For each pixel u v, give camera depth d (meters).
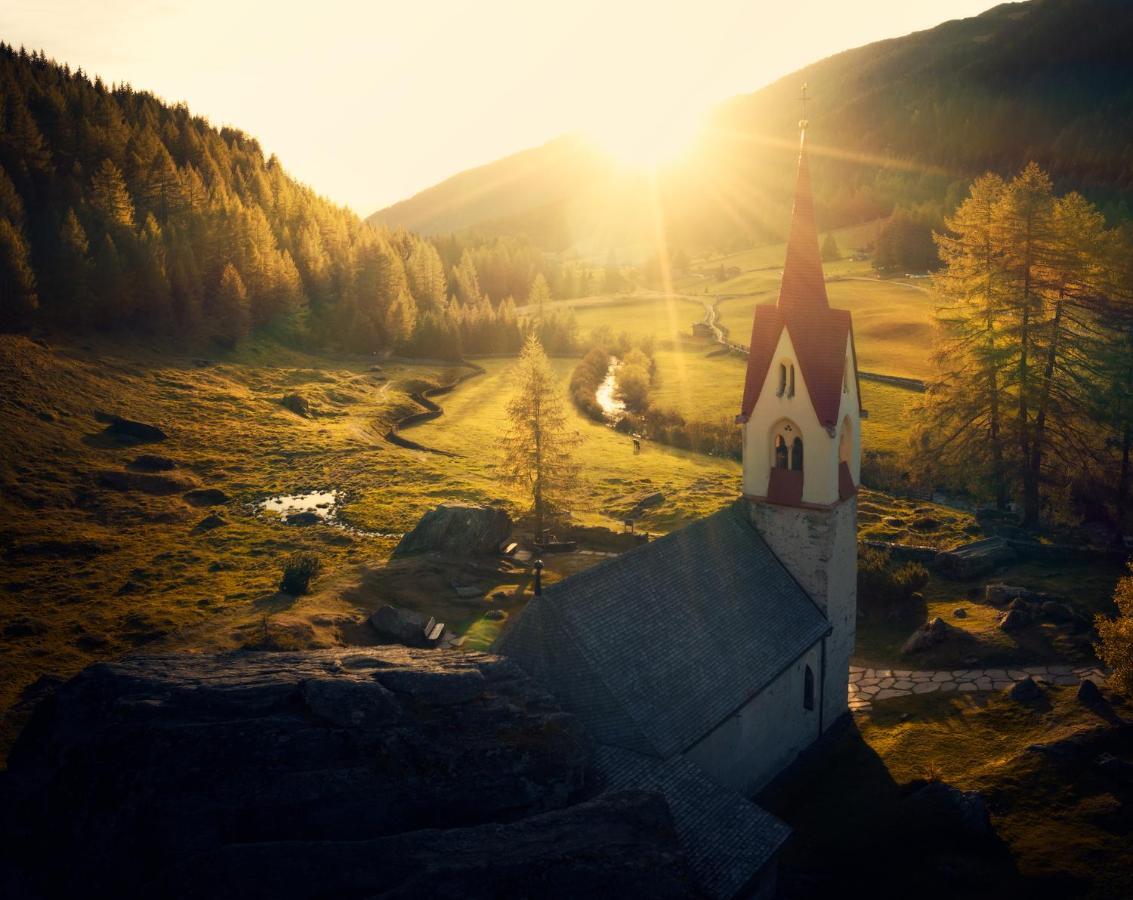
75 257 104.25
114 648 44.94
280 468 83.00
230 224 136.50
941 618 46.91
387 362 137.62
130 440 83.38
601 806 21.89
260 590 52.47
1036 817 30.05
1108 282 59.62
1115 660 33.72
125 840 19.27
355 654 27.69
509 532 58.91
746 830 24.84
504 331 160.12
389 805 21.19
